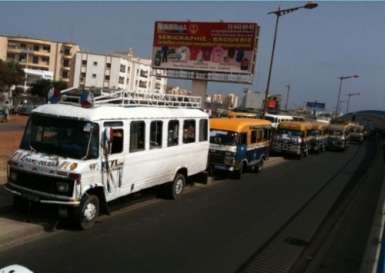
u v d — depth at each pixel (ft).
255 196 51.49
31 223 31.65
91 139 31.76
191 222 36.96
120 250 28.43
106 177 33.32
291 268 27.84
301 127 107.96
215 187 56.13
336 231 37.60
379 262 22.93
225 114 119.85
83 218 31.71
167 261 27.14
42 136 32.45
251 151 69.31
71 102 34.55
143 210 39.93
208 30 160.66
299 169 84.69
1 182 41.06
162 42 166.61
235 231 35.24
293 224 39.06
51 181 30.66
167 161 42.60
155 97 42.04
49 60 384.88
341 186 65.00
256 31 155.53
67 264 25.30
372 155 138.62
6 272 14.20
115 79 387.34
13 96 253.65
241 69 157.07
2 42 375.25
